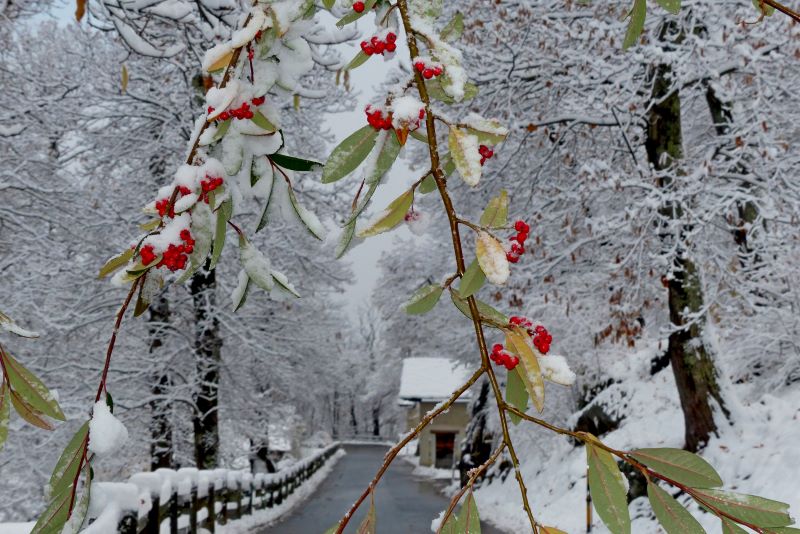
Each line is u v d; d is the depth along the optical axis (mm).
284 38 1194
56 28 13680
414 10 1091
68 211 12430
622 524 867
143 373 14445
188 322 16250
